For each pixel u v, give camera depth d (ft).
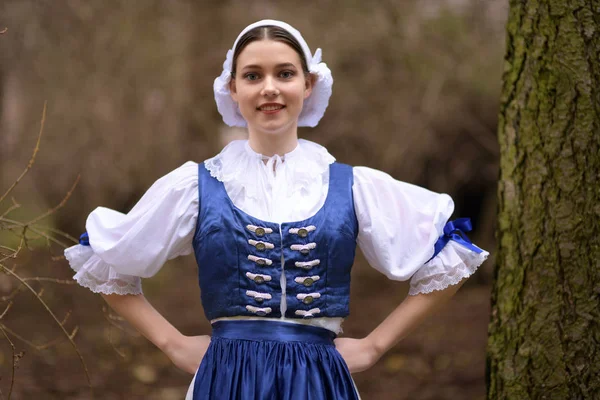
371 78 30.73
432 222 10.34
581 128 11.43
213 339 10.19
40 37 31.22
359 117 31.09
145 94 32.19
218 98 11.07
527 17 11.87
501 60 29.63
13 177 31.55
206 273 10.13
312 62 10.87
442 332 25.22
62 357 21.77
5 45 30.86
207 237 10.07
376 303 29.89
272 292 9.96
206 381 9.93
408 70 30.40
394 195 10.47
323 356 10.03
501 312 12.24
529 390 11.79
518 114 12.04
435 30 29.89
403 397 20.03
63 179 31.40
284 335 9.93
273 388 9.71
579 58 11.43
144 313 10.64
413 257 10.32
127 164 31.76
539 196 11.75
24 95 31.63
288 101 10.27
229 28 33.53
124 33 31.89
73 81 31.50
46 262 27.40
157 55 32.35
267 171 10.39
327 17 31.17
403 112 30.50
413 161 31.19
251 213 10.11
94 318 25.32
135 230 10.14
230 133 34.35
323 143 31.50
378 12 30.37
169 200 10.22
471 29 29.91
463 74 29.91
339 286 10.21
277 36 10.21
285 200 10.21
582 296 11.44
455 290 10.58
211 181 10.34
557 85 11.57
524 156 11.94
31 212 31.45
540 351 11.69
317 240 10.04
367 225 10.32
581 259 11.43
